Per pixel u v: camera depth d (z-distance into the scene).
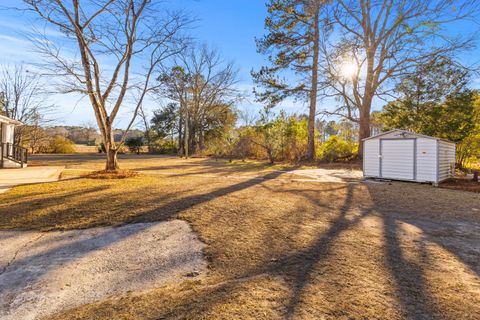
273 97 18.67
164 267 2.74
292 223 4.23
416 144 9.12
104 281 2.46
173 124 35.91
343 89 17.84
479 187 8.19
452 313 1.91
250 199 5.92
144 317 1.88
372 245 3.32
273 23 17.80
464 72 14.69
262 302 2.05
